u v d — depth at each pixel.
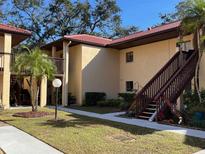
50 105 21.11
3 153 7.06
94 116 14.04
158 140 8.23
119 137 8.73
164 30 16.59
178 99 14.12
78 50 22.00
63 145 7.64
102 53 22.64
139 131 9.68
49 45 23.09
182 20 12.84
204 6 12.17
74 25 36.44
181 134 9.12
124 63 23.02
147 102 13.74
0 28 17.66
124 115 14.30
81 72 21.34
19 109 17.42
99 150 7.12
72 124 11.27
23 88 22.75
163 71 14.97
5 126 11.02
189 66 14.34
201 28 12.62
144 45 20.91
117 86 23.34
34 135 9.07
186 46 16.98
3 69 17.86
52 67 15.45
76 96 21.83
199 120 11.06
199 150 7.11
